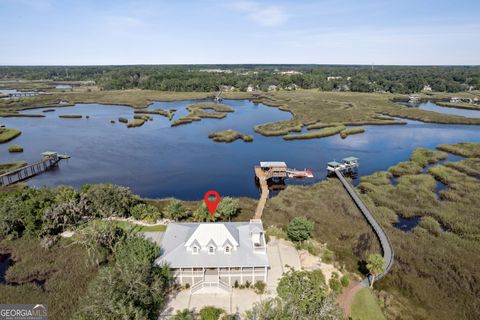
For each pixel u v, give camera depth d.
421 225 59.81
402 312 39.06
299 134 127.94
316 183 80.31
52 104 195.12
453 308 40.19
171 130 135.25
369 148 112.94
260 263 40.59
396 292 42.50
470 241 54.59
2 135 119.81
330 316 30.75
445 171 86.50
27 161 95.75
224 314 36.44
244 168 92.25
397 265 48.00
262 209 64.06
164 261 40.19
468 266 48.00
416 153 102.31
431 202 68.75
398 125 148.38
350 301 39.75
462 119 152.62
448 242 54.19
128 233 49.41
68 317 37.09
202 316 35.44
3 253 49.31
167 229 46.94
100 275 34.91
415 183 79.06
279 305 31.89
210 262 40.31
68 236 52.50
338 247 52.41
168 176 85.62
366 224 59.81
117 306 30.88
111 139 120.81
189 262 40.22
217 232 42.53
